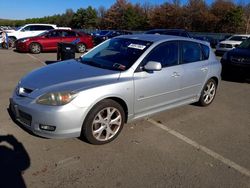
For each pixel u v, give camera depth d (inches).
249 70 327.9
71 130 140.9
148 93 171.5
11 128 169.0
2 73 348.2
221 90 300.0
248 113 225.6
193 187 123.0
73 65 178.4
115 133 160.1
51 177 124.4
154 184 123.5
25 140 155.3
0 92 251.8
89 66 173.3
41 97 139.7
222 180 129.3
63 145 151.9
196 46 212.5
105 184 121.6
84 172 129.3
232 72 342.6
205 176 131.5
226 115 217.0
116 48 188.9
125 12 2495.1
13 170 128.2
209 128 189.0
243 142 170.1
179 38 199.3
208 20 1849.2
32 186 117.8
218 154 153.1
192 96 211.9
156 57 178.2
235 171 137.3
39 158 138.7
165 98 185.9
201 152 154.2
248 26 1873.8
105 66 171.8
